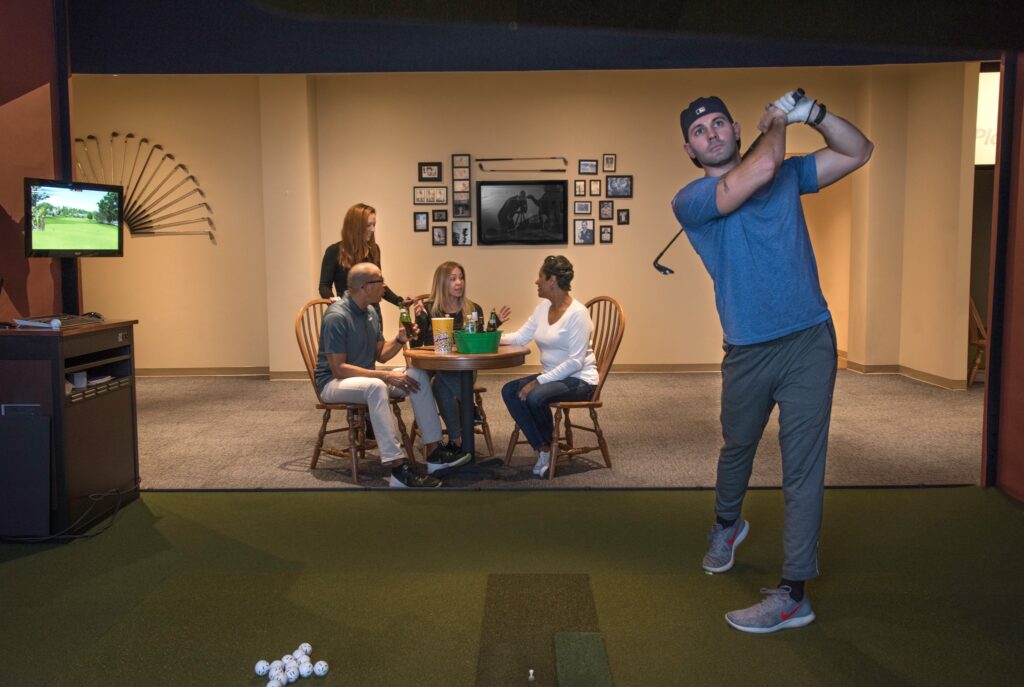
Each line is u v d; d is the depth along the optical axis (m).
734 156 2.77
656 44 4.20
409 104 8.18
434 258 8.30
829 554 3.42
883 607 2.89
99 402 3.97
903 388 7.43
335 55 4.31
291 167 7.99
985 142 7.09
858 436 5.58
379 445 4.43
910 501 4.14
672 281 8.35
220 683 2.41
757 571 3.23
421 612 2.88
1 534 3.64
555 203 8.24
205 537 3.69
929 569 3.24
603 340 5.17
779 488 4.34
